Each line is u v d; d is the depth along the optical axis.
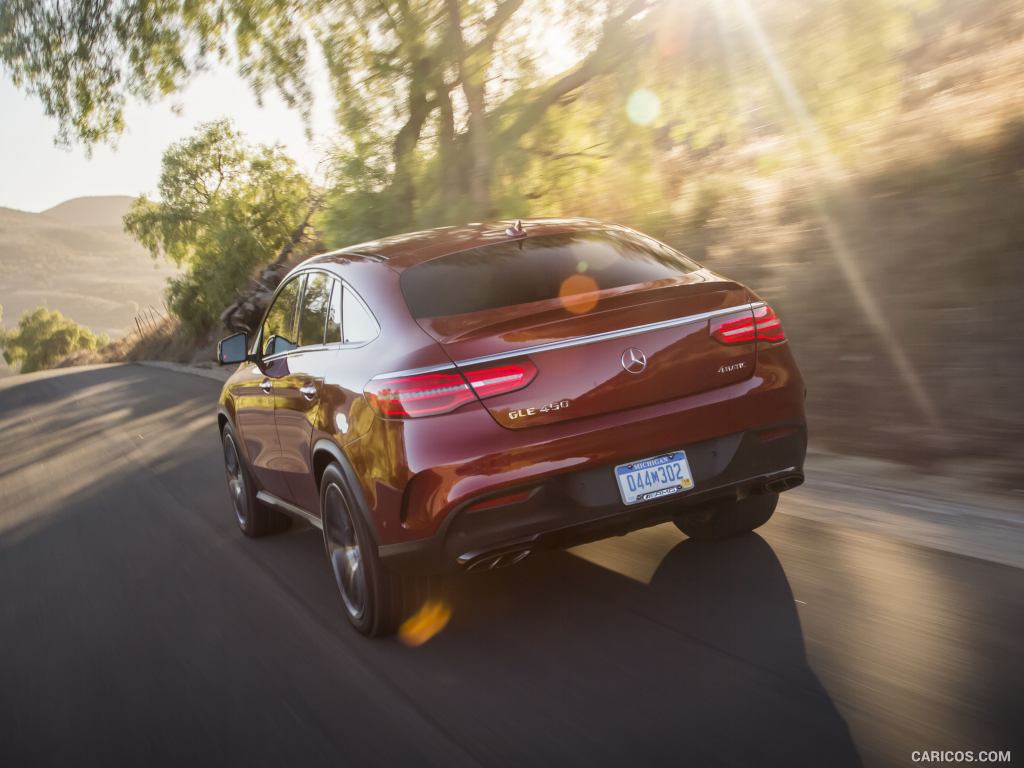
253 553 5.84
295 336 4.90
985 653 3.23
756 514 4.64
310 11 13.20
